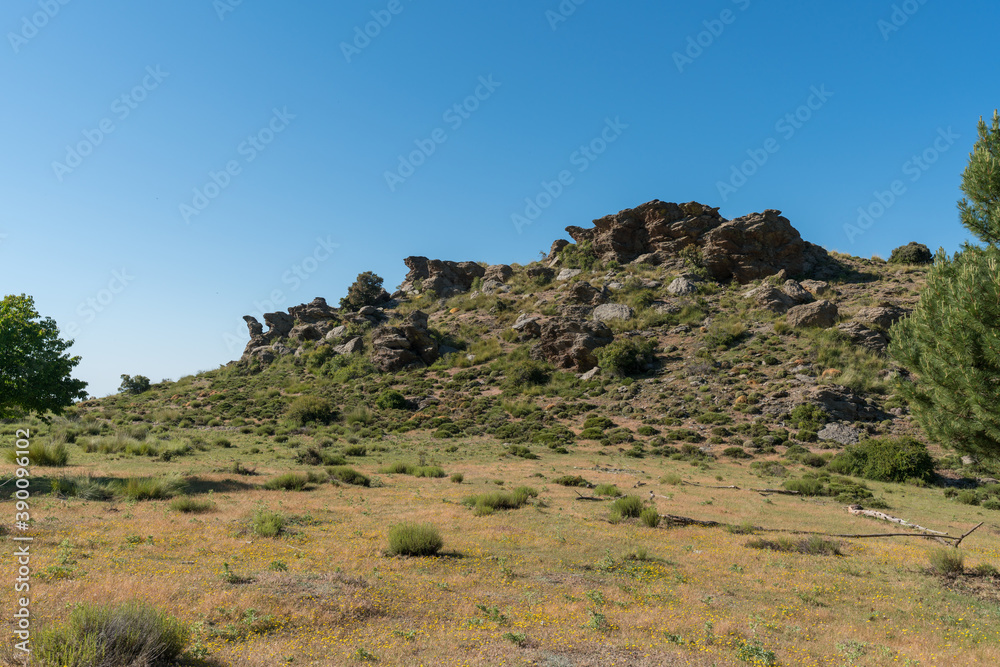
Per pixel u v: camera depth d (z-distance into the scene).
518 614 8.47
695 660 6.78
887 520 19.88
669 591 10.51
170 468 23.59
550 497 21.84
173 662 5.55
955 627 9.33
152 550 10.51
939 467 32.12
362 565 10.89
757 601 10.35
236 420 50.41
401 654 6.43
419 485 23.91
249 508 16.02
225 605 7.45
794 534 16.86
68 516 12.97
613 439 41.28
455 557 12.29
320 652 6.27
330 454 33.41
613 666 6.43
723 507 21.12
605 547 14.11
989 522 20.70
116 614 5.64
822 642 8.09
